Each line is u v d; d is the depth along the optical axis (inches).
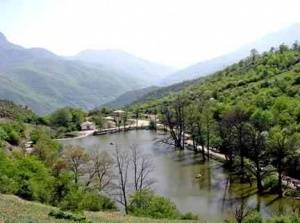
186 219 2834.6
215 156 5610.2
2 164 3034.0
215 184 4355.3
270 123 5315.0
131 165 5260.8
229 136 5007.4
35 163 3358.8
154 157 5777.6
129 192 4020.7
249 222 2783.0
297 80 7121.1
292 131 4849.9
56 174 3641.7
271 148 4301.2
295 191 3843.5
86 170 4485.7
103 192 3991.1
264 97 6628.9
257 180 4082.2
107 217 2395.4
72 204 2687.0
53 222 1699.1
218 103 7337.6
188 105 6850.4
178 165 5270.7
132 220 2381.9
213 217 3314.5
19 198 2536.9
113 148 6569.9
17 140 5797.2
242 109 5531.5
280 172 3873.0
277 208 3506.4
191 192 4097.0
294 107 5762.8
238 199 3811.5
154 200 2970.0
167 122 7701.8
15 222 1524.4
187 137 7081.7
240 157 4909.0
